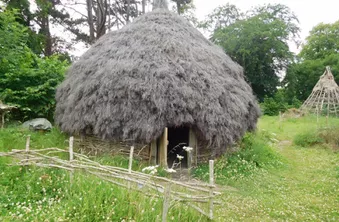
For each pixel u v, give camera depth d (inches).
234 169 279.9
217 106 278.1
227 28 1131.9
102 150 300.2
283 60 1118.4
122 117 266.5
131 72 281.7
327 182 261.7
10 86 384.8
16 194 156.1
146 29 336.2
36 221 131.4
